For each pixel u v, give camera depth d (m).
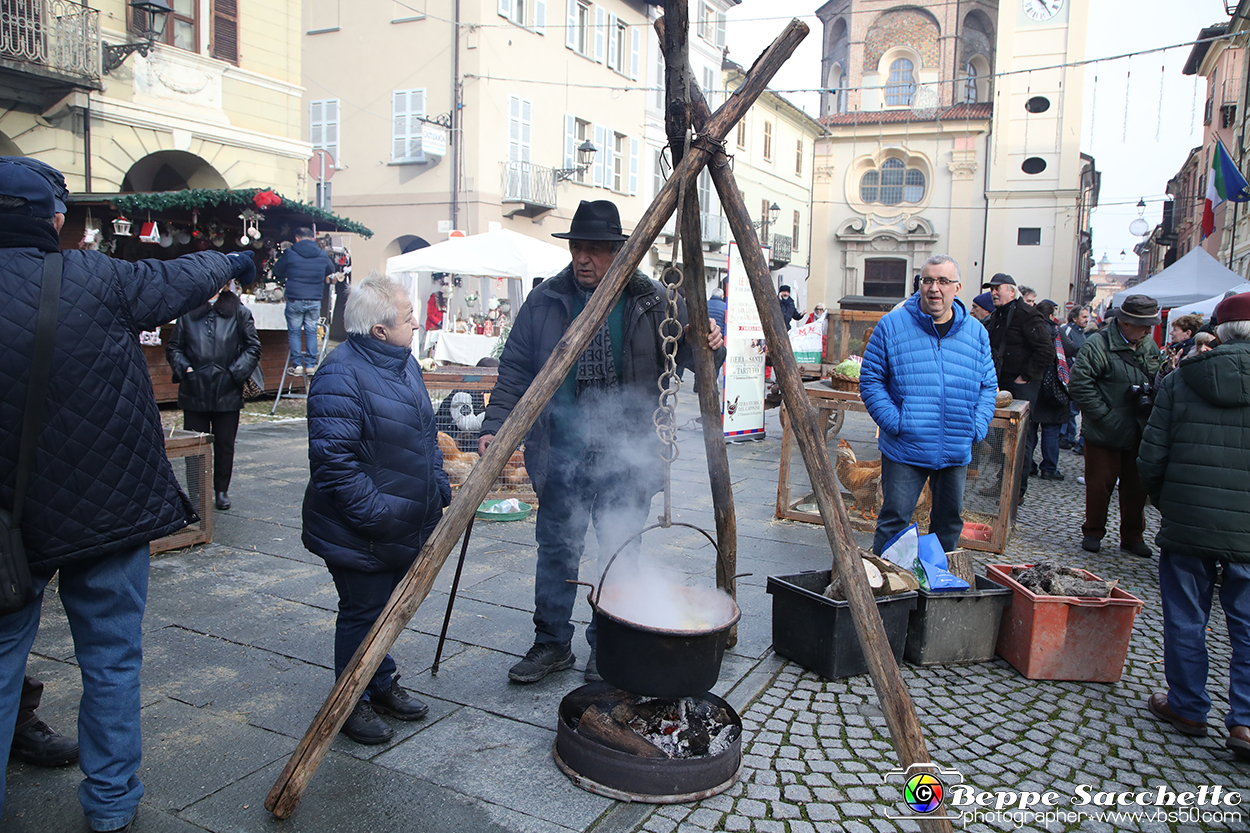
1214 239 24.30
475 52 18.28
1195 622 2.98
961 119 32.31
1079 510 6.78
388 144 19.55
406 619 2.24
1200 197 26.70
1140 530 5.46
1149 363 5.37
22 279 1.89
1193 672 2.96
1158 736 2.99
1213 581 3.01
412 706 2.85
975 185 32.75
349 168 20.17
